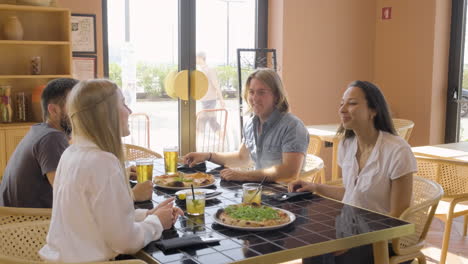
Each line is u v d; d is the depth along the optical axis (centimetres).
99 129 155
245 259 144
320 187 234
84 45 430
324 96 555
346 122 226
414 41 539
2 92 395
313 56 544
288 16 526
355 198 224
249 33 532
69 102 158
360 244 165
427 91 530
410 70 545
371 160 222
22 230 185
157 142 493
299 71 538
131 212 153
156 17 477
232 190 228
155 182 237
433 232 402
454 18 527
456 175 322
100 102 155
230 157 302
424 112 534
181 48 490
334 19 552
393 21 559
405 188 215
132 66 470
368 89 223
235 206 190
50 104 222
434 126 534
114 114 158
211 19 505
